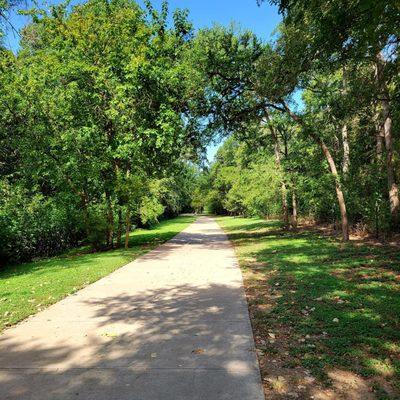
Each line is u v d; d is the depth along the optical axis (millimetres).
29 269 12711
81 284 8750
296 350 4414
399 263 9391
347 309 5906
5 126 17062
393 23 4719
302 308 6121
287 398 3426
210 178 69438
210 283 8500
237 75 17375
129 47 16047
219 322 5629
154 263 11883
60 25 15820
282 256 11898
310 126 16391
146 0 17656
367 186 16828
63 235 20594
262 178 22391
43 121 15656
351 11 5320
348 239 15086
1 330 5547
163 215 53938
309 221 26297
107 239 17719
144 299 7219
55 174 15867
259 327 5352
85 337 5145
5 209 16266
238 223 36938
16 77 15023
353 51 6656
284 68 12297
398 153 14531
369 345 4508
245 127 20547
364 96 8969
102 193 18422
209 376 3873
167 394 3523
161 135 15820
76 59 15805
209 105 18062
